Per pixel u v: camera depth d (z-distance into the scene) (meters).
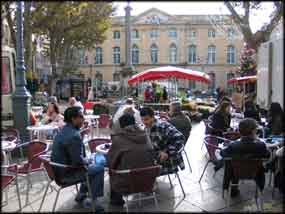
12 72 7.23
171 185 5.29
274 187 4.90
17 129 7.17
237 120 9.09
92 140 5.81
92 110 11.16
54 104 8.48
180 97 16.09
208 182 5.55
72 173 4.23
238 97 10.97
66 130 4.23
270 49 5.70
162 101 13.69
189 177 5.86
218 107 7.29
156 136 4.92
